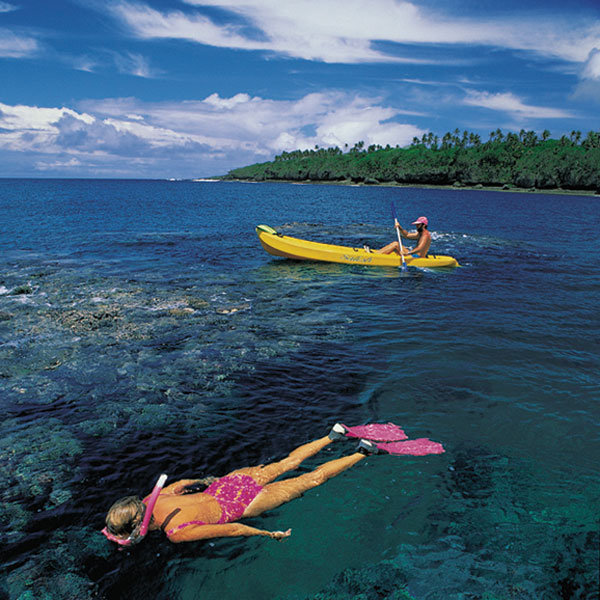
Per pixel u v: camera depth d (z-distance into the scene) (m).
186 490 3.63
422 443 4.30
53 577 2.85
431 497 3.58
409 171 174.88
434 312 8.65
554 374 5.88
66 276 11.16
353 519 3.36
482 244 18.42
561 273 12.76
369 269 12.75
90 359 6.21
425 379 5.70
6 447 4.20
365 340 7.07
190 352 6.51
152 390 5.36
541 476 3.84
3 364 5.98
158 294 9.62
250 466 4.00
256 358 6.32
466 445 4.29
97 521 3.35
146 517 3.06
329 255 13.37
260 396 5.25
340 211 37.78
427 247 13.40
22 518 3.35
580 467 3.96
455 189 157.62
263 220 27.77
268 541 3.15
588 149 145.50
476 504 3.50
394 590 2.76
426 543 3.12
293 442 4.39
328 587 2.79
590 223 31.58
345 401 5.15
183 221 26.11
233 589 2.79
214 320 7.97
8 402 5.03
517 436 4.45
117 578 2.86
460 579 2.83
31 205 34.94
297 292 10.08
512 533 3.21
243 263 13.43
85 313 8.17
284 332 7.40
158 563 2.98
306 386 5.51
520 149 161.88
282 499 3.54
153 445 4.29
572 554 3.02
